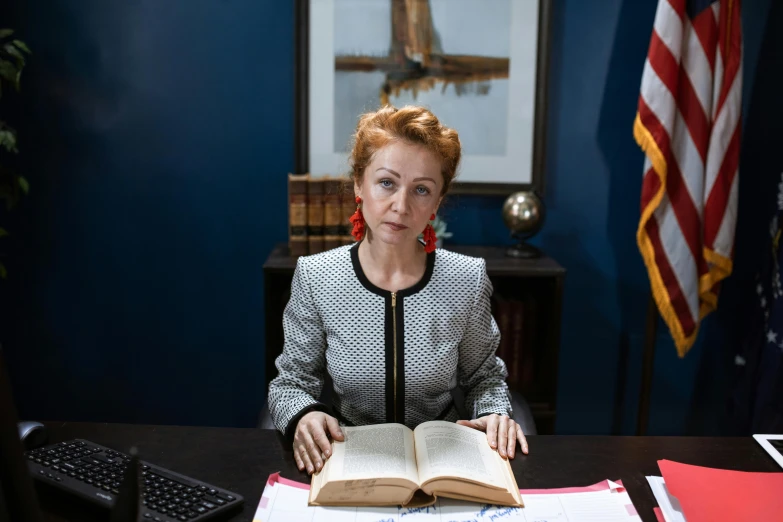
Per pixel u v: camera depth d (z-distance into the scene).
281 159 2.61
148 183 2.62
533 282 2.60
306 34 2.48
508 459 1.27
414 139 1.30
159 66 2.53
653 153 2.30
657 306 2.49
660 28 2.28
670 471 1.20
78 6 2.48
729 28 2.30
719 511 1.09
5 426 0.64
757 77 2.55
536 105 2.55
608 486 1.18
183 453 1.29
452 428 1.32
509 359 2.48
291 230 2.38
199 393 2.81
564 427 2.84
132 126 2.57
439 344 1.48
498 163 2.59
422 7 2.48
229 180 2.62
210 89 2.55
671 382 2.81
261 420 1.62
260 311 2.73
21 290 2.68
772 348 2.35
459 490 1.12
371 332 1.47
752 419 2.44
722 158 2.33
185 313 2.73
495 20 2.50
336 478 1.12
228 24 2.51
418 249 1.53
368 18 2.48
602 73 2.57
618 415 2.84
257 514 1.08
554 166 2.63
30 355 2.74
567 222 2.67
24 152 2.56
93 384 2.78
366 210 1.36
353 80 2.52
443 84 2.53
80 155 2.58
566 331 2.76
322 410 1.38
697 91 2.31
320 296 1.49
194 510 1.06
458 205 2.64
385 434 1.29
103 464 1.17
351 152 1.43
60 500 1.10
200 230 2.66
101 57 2.51
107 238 2.65
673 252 2.39
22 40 2.48
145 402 2.80
